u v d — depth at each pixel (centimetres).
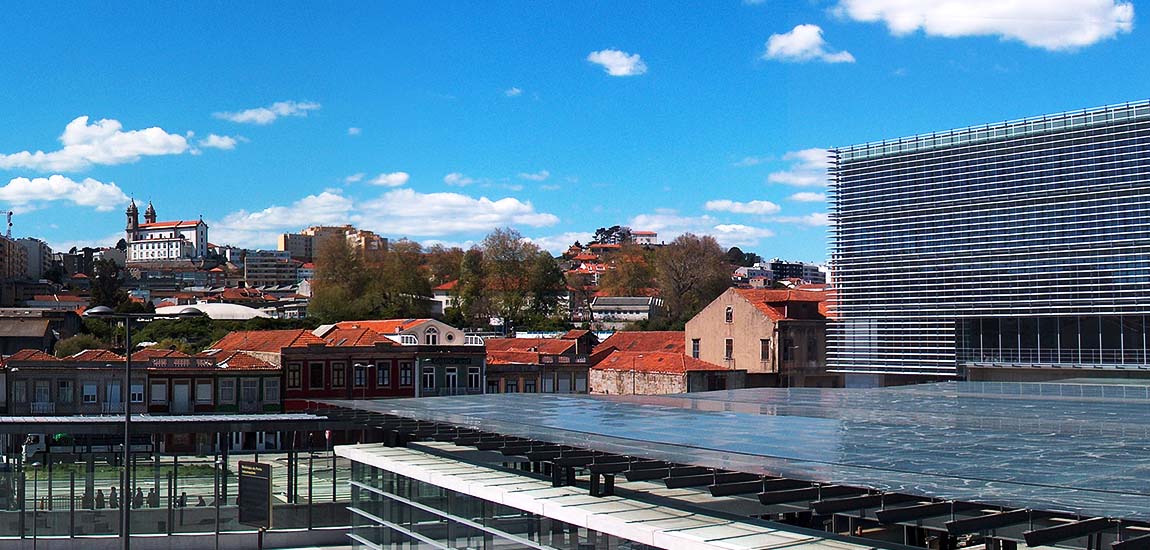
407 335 10450
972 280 9531
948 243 9706
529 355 10169
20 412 7881
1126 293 8638
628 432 3728
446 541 3844
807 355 10225
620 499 3300
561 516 3167
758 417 4328
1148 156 8569
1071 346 8994
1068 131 9075
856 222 10356
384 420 4809
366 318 16262
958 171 9712
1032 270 9188
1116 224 8744
